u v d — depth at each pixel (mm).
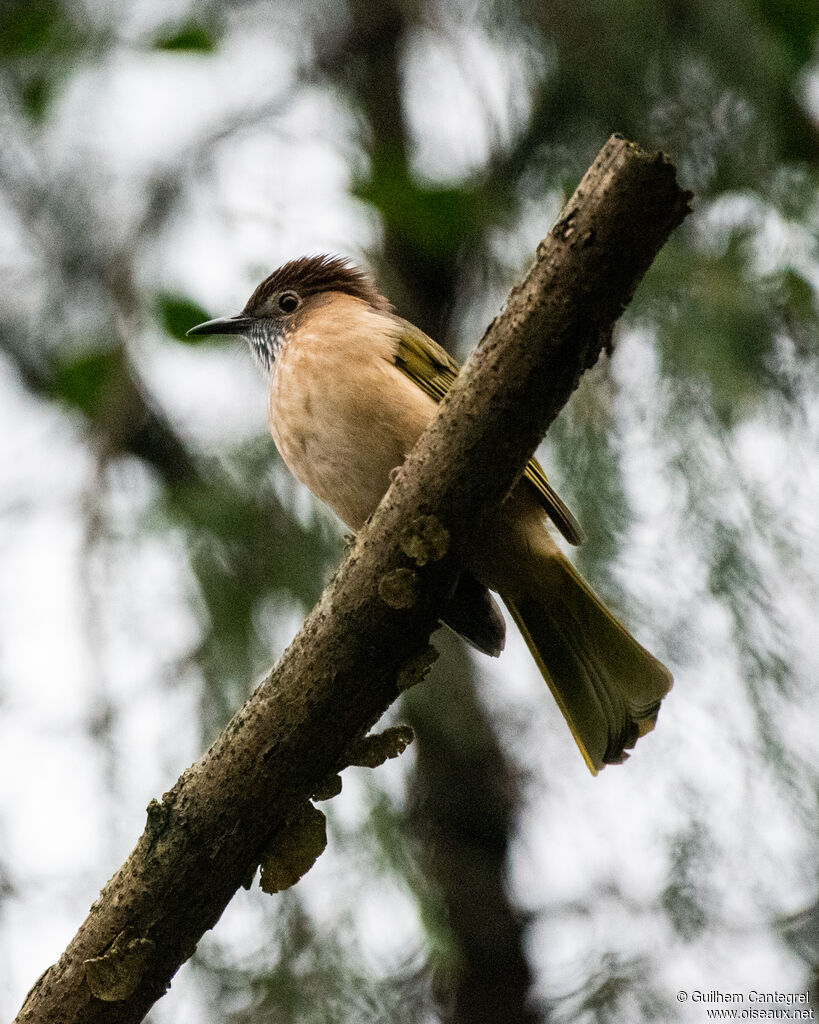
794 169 9711
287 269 10094
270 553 9719
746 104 9586
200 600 9547
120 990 5742
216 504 9789
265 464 9953
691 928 9094
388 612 5781
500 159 10039
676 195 5172
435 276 10875
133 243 10438
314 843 5965
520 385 5531
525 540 7699
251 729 5848
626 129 9797
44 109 10391
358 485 8297
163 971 5848
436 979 9680
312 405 8219
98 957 5734
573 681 7812
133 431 10633
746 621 8938
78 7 10617
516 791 10375
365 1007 8672
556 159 9945
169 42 10094
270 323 10039
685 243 9656
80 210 10820
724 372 8977
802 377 9227
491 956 10055
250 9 10930
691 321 9141
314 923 8797
